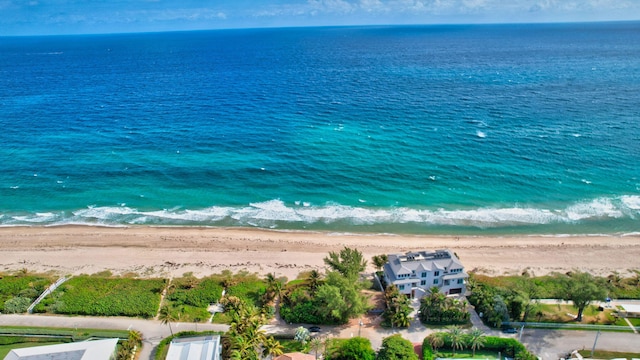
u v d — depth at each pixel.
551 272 80.44
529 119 160.62
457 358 60.06
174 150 136.38
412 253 75.25
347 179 116.88
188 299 72.00
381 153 132.50
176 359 58.22
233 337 59.16
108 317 68.88
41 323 67.31
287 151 134.88
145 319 68.38
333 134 149.00
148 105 189.62
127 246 89.31
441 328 66.00
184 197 108.69
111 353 57.75
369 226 96.81
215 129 155.50
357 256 73.12
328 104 186.75
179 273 80.38
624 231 94.12
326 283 67.50
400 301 66.19
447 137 144.38
